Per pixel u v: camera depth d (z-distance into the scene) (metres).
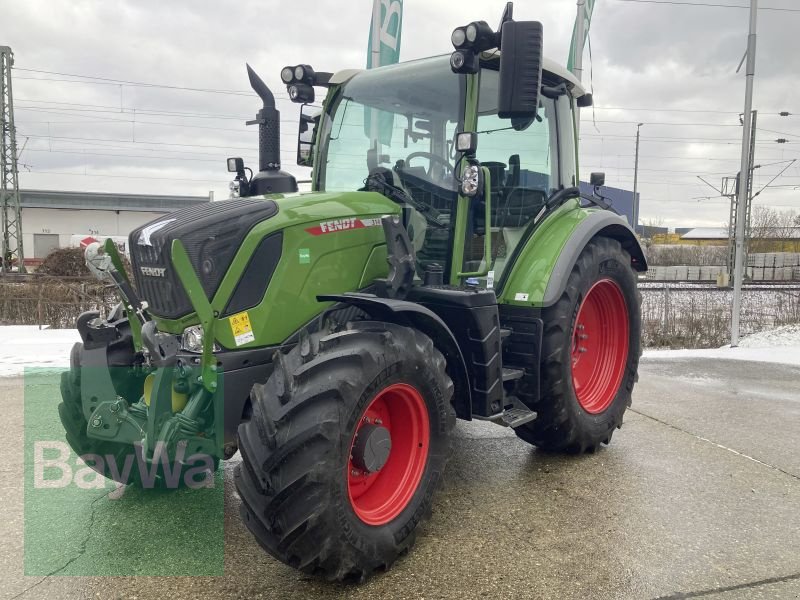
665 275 35.53
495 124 3.68
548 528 3.06
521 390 3.68
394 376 2.62
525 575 2.63
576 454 4.11
